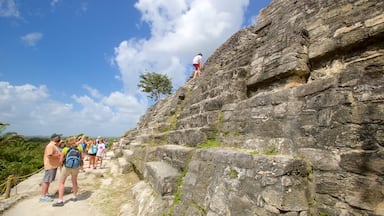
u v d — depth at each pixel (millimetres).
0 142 16234
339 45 3160
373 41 2830
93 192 7516
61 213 5785
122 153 16203
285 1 4902
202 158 4375
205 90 6332
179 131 6621
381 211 2119
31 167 13797
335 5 3422
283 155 3023
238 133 4188
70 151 6770
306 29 3822
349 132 2520
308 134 2957
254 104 3971
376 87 2424
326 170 2650
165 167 5668
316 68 3572
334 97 2748
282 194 2494
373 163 2258
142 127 15211
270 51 4180
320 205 2613
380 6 2797
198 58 10383
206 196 3666
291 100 3311
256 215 2676
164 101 13047
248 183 2967
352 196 2354
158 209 4504
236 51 6699
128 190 7621
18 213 5742
